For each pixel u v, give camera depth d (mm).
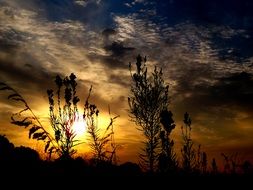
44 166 3486
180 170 4555
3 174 3271
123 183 3559
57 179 3311
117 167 3797
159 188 3826
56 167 3438
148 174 4180
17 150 3676
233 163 4977
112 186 3438
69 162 3461
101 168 3605
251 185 4285
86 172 3477
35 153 3709
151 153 5684
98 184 3365
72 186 3275
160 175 4188
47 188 3148
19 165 3428
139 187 3643
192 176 4359
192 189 3998
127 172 3852
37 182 3211
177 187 3953
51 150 3188
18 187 3146
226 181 4379
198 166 4898
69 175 3361
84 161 3713
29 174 3326
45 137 3053
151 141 5930
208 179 4344
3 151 3613
